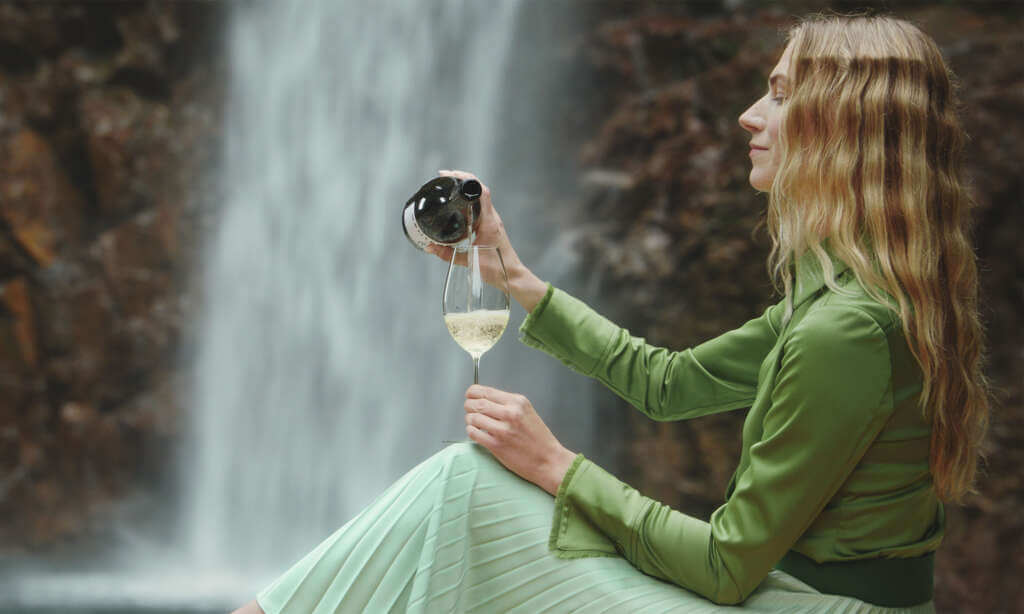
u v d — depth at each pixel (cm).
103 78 970
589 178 927
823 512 157
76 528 894
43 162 941
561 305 205
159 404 937
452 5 1052
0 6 948
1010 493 733
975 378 164
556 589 155
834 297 153
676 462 833
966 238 166
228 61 1028
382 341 1023
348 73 1059
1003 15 888
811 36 168
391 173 1045
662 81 961
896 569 157
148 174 965
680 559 154
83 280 931
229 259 993
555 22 1015
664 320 859
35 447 897
